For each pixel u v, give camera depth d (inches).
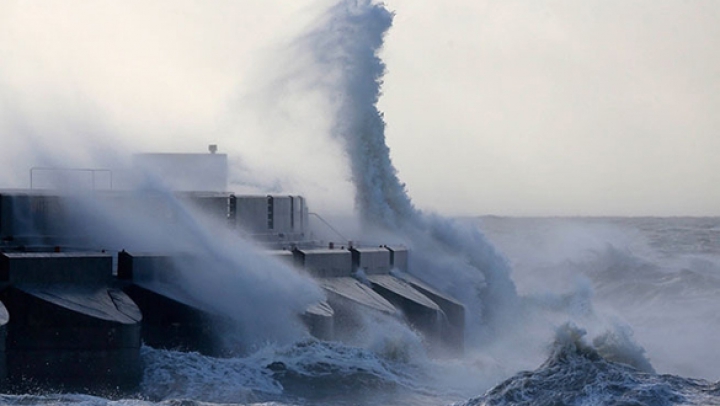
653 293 6087.6
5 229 3779.5
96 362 3319.4
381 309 3951.8
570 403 2746.1
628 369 2923.2
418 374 3695.9
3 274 3425.2
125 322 3331.7
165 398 3287.4
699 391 2765.7
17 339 3319.4
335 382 3511.3
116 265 3870.6
